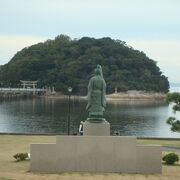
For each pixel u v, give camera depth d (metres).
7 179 24.44
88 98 32.56
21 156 31.83
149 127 119.69
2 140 47.50
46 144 27.88
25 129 107.44
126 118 147.88
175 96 57.97
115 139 27.92
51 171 27.78
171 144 49.62
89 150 27.88
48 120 133.12
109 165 27.89
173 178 26.36
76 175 26.62
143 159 27.92
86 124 31.89
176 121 57.22
